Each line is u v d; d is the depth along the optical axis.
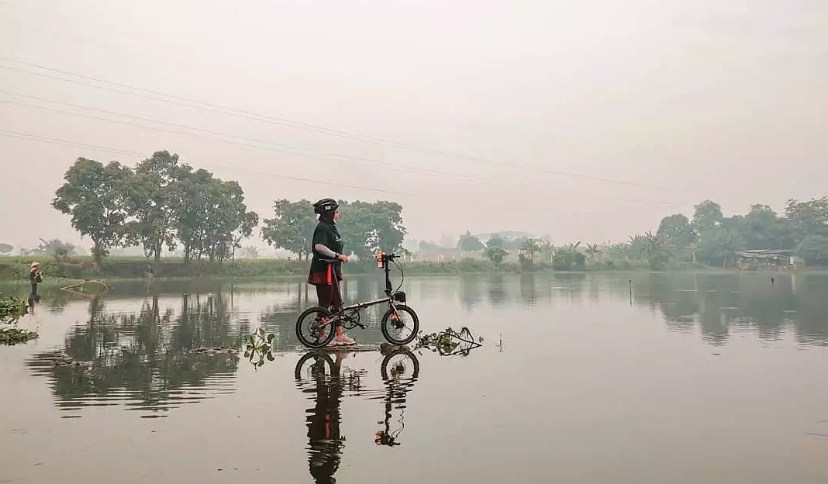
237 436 3.88
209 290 25.86
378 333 10.00
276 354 7.68
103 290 25.36
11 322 11.13
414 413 4.50
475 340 9.01
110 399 4.98
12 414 4.49
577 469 3.25
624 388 5.45
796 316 12.57
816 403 4.86
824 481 3.07
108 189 44.94
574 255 81.62
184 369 6.51
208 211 51.41
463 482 3.04
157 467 3.27
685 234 103.94
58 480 3.06
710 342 8.62
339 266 8.62
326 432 3.97
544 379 5.92
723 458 3.45
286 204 61.12
